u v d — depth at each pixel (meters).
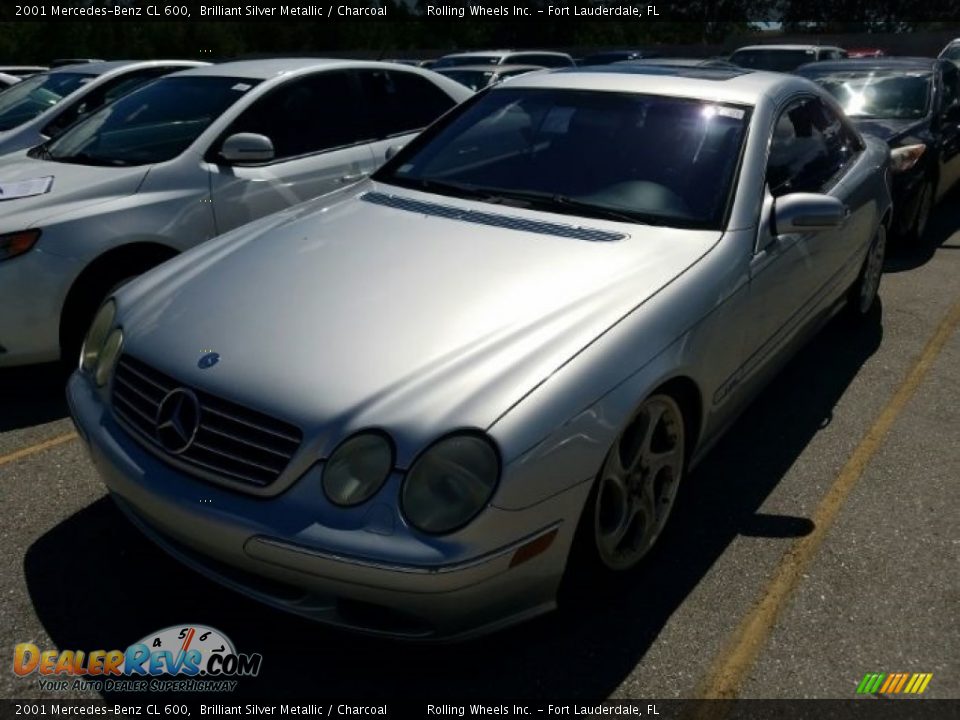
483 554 2.16
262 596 2.37
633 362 2.53
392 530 2.14
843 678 2.48
